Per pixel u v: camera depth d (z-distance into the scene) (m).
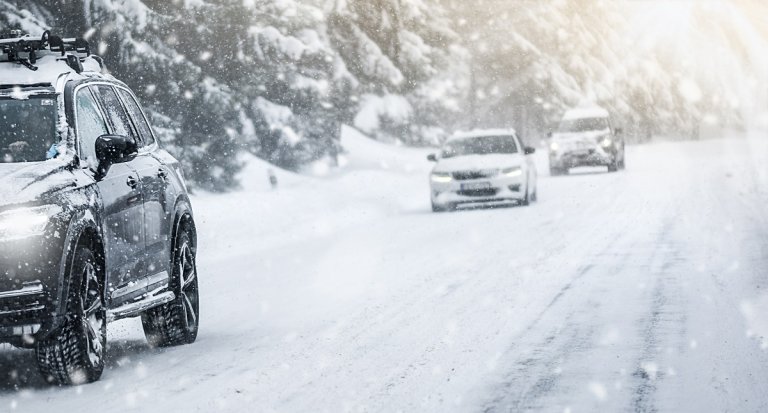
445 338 8.68
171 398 6.75
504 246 16.17
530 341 8.42
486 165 24.83
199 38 33.62
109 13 30.42
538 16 62.53
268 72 36.41
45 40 8.19
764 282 11.30
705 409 6.09
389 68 50.22
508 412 6.15
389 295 11.51
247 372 7.55
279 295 12.21
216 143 31.34
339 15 49.81
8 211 6.73
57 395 6.96
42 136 7.64
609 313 9.67
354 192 31.91
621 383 6.83
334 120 39.09
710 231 16.91
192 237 9.70
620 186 29.62
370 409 6.29
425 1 56.59
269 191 28.09
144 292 8.30
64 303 6.91
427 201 29.75
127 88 9.34
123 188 8.01
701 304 9.99
